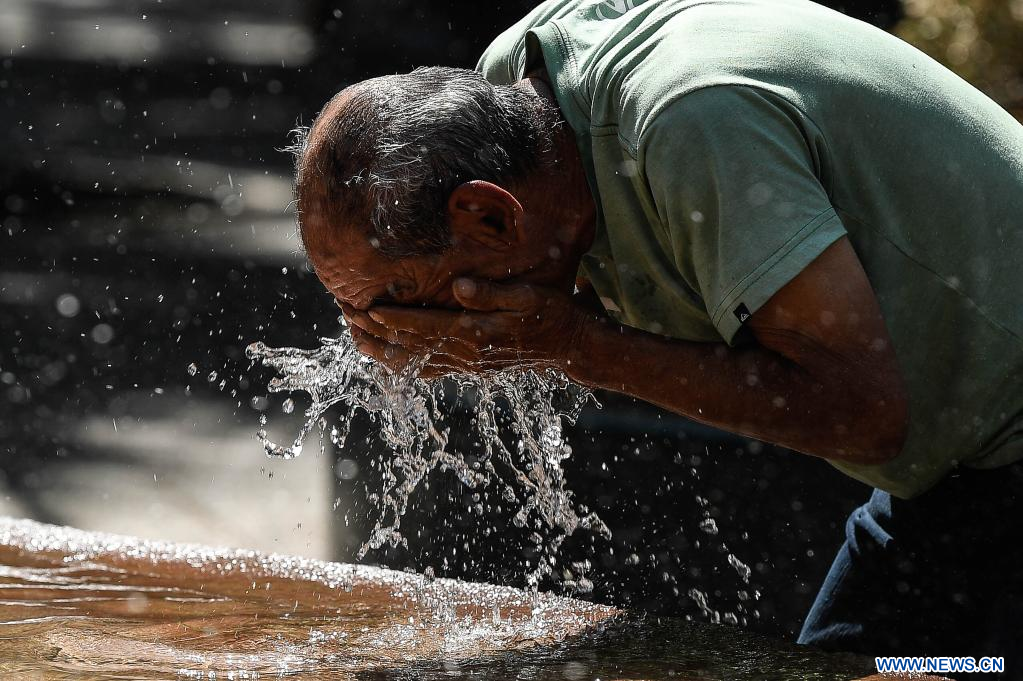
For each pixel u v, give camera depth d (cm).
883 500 836
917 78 719
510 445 1756
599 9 777
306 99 5294
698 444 1817
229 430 2070
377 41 4803
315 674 736
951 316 713
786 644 791
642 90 683
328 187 714
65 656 771
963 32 2122
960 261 707
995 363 719
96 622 848
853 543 854
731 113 655
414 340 755
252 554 1003
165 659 768
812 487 1638
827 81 682
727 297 666
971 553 773
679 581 1337
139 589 932
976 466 757
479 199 701
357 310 767
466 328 731
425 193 700
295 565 984
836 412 675
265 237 3628
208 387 2341
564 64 746
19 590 925
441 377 797
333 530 1518
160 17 6988
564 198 739
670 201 672
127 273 3177
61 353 2519
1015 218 721
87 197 3966
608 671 741
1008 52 2102
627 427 1894
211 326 2748
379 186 698
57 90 5331
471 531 1484
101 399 2242
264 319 2803
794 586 1327
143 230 3644
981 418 731
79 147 4556
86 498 1695
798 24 702
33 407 2178
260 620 853
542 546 1439
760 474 1692
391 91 724
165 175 4303
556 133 736
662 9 718
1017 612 746
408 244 713
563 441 885
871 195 691
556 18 791
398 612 874
